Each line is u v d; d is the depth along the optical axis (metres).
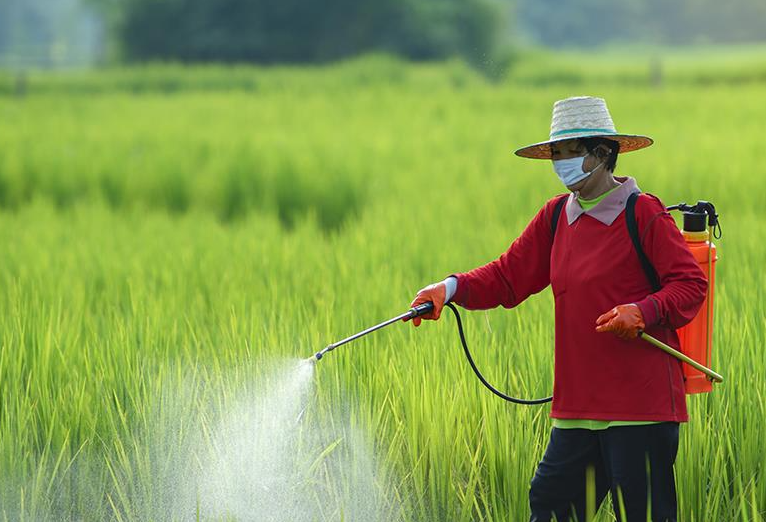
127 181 41.47
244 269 22.59
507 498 12.17
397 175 39.66
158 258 24.64
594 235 10.59
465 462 12.86
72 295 20.67
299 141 51.31
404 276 22.19
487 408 13.25
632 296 10.45
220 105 81.81
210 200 39.38
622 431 10.38
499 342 15.84
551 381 14.34
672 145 45.75
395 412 13.52
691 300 10.15
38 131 58.91
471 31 193.50
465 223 29.84
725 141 46.31
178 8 191.38
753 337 15.52
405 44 186.25
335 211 37.19
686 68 129.75
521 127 58.72
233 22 190.38
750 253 22.89
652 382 10.35
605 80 122.88
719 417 13.12
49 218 33.25
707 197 33.62
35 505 12.09
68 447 13.20
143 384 14.31
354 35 187.88
